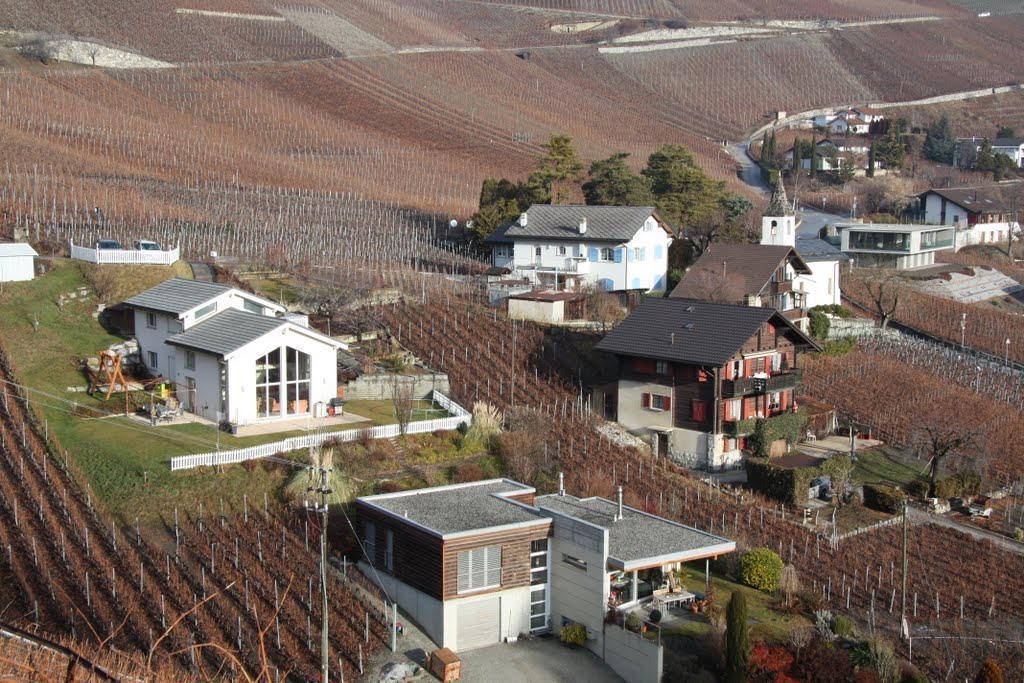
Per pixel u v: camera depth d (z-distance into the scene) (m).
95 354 56.16
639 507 46.06
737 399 56.28
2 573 35.62
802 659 35.34
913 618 41.56
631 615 36.38
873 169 162.25
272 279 67.25
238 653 33.16
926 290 99.31
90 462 45.00
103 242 66.06
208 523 41.34
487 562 37.34
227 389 50.16
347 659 34.25
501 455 49.94
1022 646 39.53
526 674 35.31
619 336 58.47
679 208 96.56
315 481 43.41
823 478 53.69
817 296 81.25
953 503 54.19
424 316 65.38
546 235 75.62
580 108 186.75
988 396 69.62
